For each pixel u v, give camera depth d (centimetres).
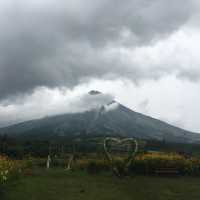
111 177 1905
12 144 4319
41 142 4212
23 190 1471
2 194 1353
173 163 2011
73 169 2228
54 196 1390
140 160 2011
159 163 2002
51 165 2678
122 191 1525
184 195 1475
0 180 1450
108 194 1455
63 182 1733
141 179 1841
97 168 2116
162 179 1853
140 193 1491
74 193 1460
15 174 1789
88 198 1370
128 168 1988
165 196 1446
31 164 2472
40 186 1591
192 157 2150
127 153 2033
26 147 3766
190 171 2008
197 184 1728
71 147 4081
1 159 1912
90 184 1684
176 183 1739
